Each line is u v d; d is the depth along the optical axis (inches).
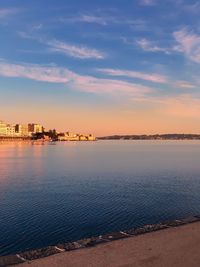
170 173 2422.5
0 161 3892.7
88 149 7608.3
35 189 1699.1
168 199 1359.5
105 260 269.6
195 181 1968.5
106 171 2618.1
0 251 727.7
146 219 1026.7
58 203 1290.6
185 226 367.2
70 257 274.4
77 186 1793.8
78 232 879.7
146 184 1844.2
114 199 1368.1
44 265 257.1
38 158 4426.7
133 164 3267.7
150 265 262.1
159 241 316.8
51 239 818.2
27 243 780.0
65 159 4170.8
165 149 7741.1
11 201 1346.0
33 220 1005.8
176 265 263.0
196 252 289.9
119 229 906.7
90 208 1188.5
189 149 7760.8
